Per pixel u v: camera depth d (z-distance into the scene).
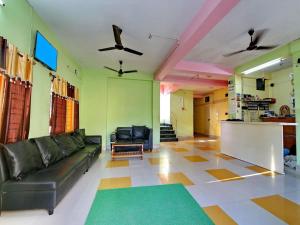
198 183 3.01
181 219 1.94
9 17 2.35
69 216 1.99
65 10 2.94
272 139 3.74
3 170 2.01
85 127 6.02
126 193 2.60
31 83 2.81
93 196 2.50
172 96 10.13
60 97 4.06
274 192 2.66
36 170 2.45
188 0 2.64
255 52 4.68
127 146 5.30
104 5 2.80
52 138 3.33
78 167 2.90
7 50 2.28
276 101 6.09
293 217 2.00
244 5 2.74
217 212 2.09
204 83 7.74
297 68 3.95
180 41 3.84
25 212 2.07
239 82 6.05
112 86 6.64
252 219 1.96
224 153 5.39
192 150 6.07
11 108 2.35
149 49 4.43
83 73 6.08
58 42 4.04
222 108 9.45
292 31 3.55
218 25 3.32
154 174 3.49
